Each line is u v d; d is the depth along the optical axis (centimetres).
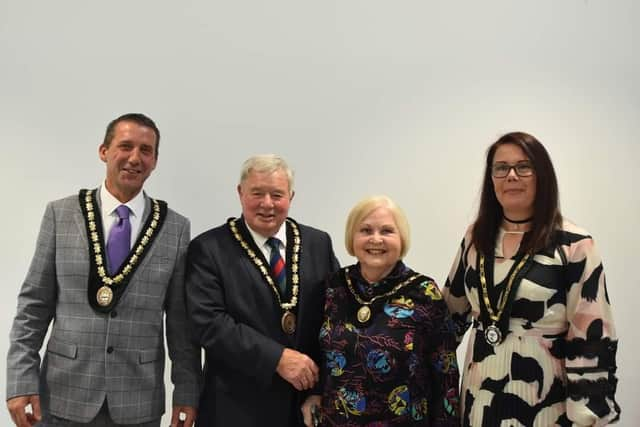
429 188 239
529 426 142
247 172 175
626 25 238
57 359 163
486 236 159
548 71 238
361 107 241
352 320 159
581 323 142
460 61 239
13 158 239
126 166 171
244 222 186
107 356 162
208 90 242
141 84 241
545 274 146
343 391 153
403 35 241
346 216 239
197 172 240
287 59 242
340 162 240
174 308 178
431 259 238
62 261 167
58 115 240
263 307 172
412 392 151
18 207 239
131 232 176
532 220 154
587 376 138
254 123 242
